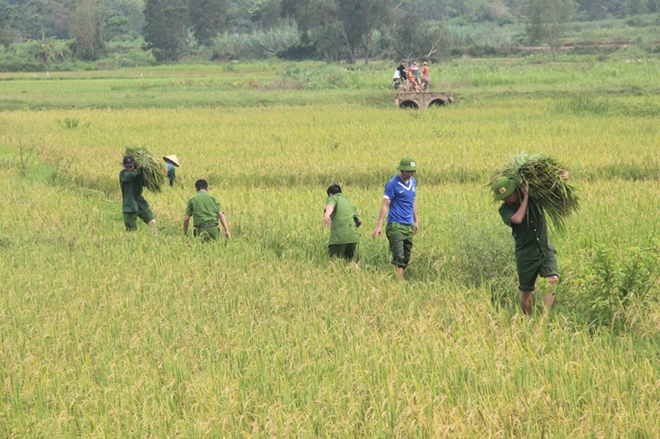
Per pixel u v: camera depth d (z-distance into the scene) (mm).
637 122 56938
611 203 27297
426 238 24062
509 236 21422
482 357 14477
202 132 57000
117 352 15805
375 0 176625
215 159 43031
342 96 89688
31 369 14523
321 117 68000
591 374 13453
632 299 16594
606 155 39000
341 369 14156
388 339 15797
